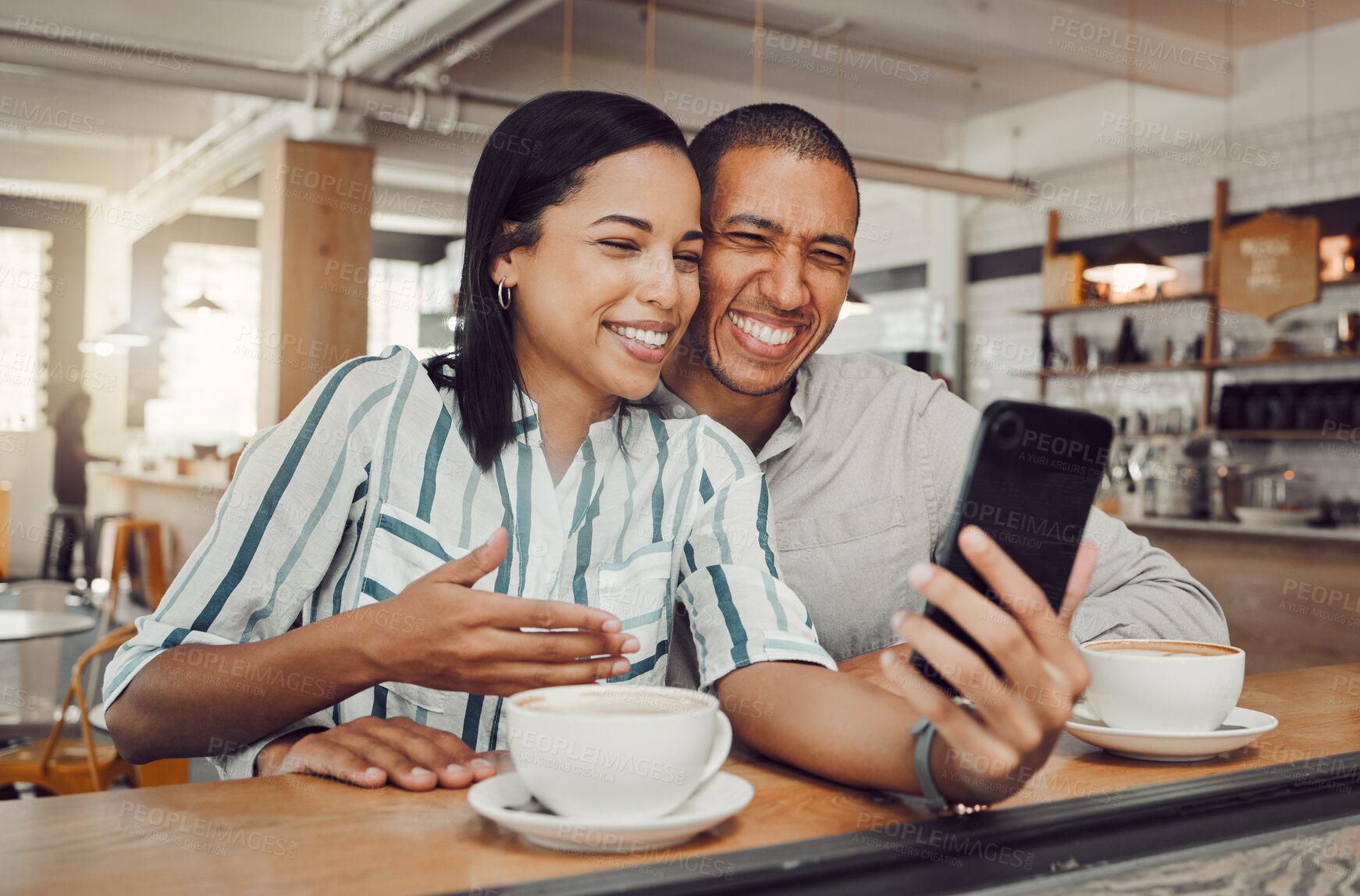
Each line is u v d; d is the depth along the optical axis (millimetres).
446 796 722
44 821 654
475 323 1016
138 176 10227
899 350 9109
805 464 1369
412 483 1007
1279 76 6605
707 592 980
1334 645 3904
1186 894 555
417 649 754
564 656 749
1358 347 6191
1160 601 1224
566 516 1034
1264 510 4758
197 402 10289
